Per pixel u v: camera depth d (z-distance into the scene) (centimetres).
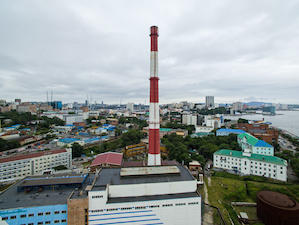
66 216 6769
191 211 7269
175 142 19050
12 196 7456
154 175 8081
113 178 7875
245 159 13162
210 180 12225
